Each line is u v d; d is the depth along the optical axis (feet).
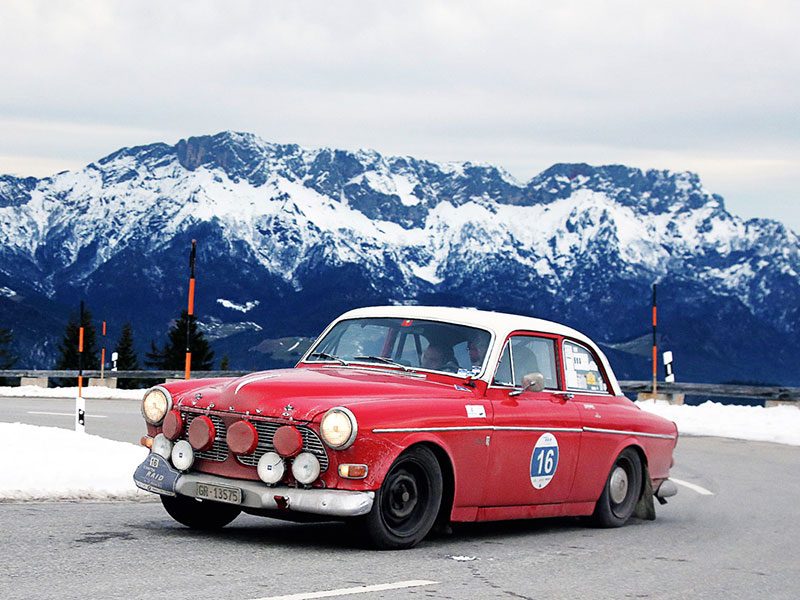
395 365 28.07
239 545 24.50
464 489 26.08
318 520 24.50
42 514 27.89
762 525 33.19
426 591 20.44
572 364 31.01
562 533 29.84
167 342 357.41
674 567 25.00
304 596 19.26
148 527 26.63
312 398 24.47
